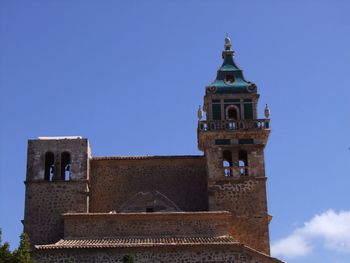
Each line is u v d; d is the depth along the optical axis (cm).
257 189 5962
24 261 4491
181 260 5147
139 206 6116
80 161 6034
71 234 5547
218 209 5900
